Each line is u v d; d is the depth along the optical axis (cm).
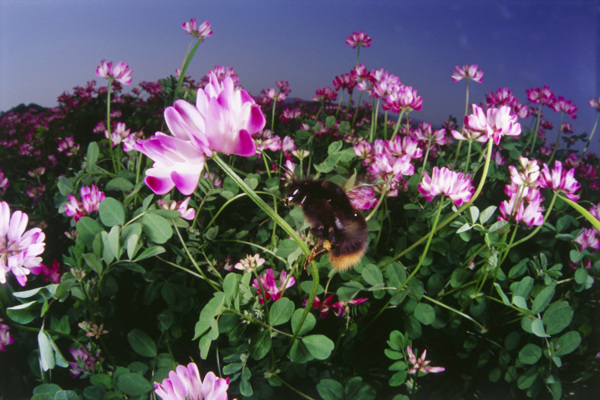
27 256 13
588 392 18
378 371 18
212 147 9
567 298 19
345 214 14
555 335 18
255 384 16
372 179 18
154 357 16
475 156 28
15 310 14
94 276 17
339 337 17
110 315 17
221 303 14
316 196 14
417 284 17
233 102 9
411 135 26
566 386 18
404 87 22
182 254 18
